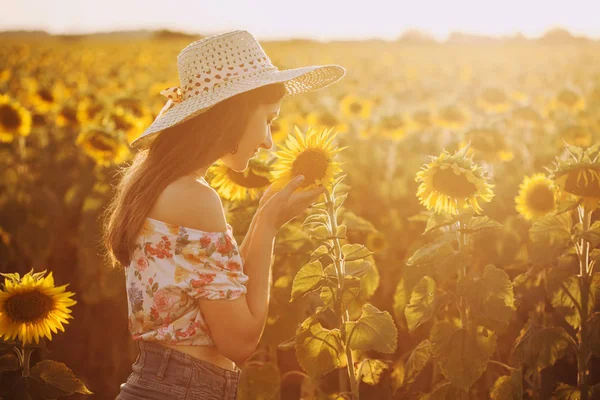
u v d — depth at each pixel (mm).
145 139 2053
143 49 52250
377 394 3885
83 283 5273
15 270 5902
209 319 1944
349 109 12125
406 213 6141
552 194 3277
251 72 2070
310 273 2639
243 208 3535
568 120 9031
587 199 2793
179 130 2025
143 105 8594
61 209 6543
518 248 3900
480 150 5867
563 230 3066
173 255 1932
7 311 2719
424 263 2830
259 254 2055
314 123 9820
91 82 21891
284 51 60312
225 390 2066
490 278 2742
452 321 3215
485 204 4617
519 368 3072
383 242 5172
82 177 6469
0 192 6719
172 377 1975
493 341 2781
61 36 81875
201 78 2061
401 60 48875
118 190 2146
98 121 7656
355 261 2721
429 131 10484
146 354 2016
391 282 5203
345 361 3025
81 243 5246
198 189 1979
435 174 2635
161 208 1955
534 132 8594
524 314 4117
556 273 3002
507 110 11516
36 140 9258
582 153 2844
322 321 3500
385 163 8289
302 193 2148
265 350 3783
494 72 34562
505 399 2973
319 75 2426
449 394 2869
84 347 5070
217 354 2061
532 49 66438
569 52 55938
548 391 3484
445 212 2793
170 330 1955
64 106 8922
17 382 2715
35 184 7293
